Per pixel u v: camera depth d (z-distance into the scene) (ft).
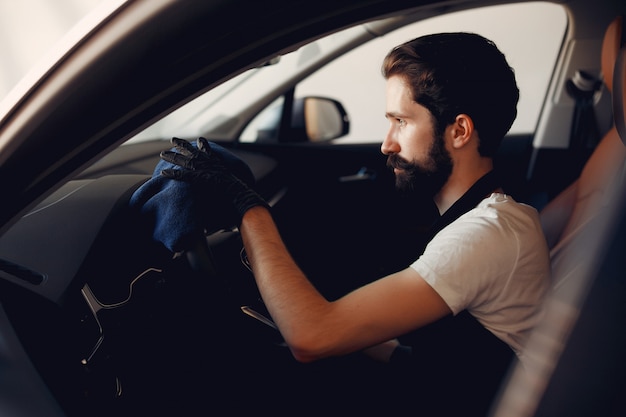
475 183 2.79
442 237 2.64
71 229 2.84
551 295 2.70
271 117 6.44
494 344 2.74
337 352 2.47
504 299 2.62
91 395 2.65
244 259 3.34
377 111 13.42
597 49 6.40
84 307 2.68
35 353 2.50
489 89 2.61
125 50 1.74
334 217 6.51
